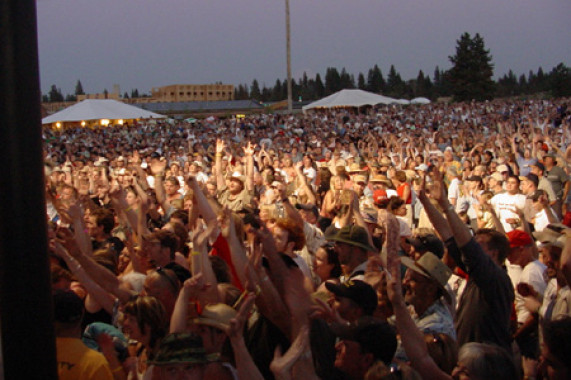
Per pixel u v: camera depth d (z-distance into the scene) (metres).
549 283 4.21
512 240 4.85
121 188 6.00
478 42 83.81
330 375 2.91
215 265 4.14
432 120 42.38
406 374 2.91
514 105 49.78
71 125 49.25
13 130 1.76
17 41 1.76
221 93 119.19
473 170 13.07
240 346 2.58
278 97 141.50
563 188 10.59
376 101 42.84
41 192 1.82
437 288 3.63
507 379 2.71
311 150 22.98
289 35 43.25
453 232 3.69
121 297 4.11
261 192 10.78
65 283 4.18
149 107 78.25
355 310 3.32
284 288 2.95
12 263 1.79
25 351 1.82
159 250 4.64
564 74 81.31
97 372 3.17
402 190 9.58
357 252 4.32
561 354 2.68
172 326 3.07
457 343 3.63
